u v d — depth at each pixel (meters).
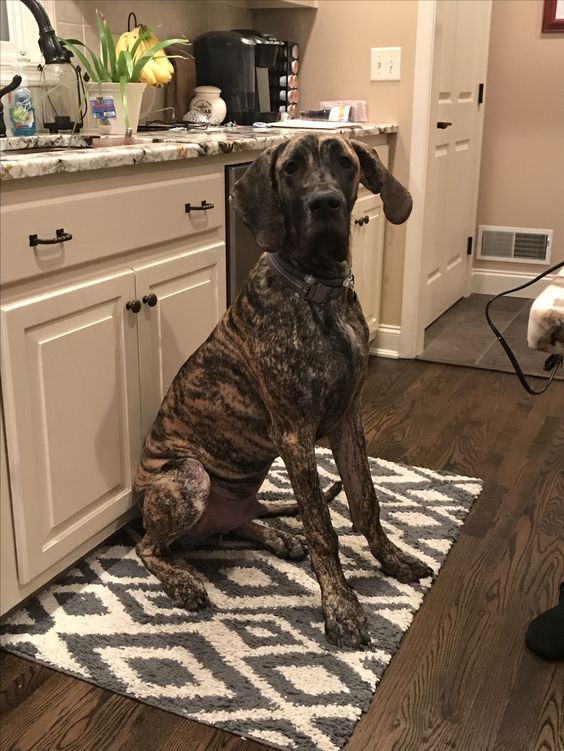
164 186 1.93
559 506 2.26
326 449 2.67
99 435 1.84
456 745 1.40
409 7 3.23
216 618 1.74
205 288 2.18
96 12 2.37
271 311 1.66
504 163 4.55
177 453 1.87
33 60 2.31
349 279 1.70
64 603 1.79
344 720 1.44
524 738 1.42
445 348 3.75
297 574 1.91
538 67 4.33
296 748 1.38
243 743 1.40
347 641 1.64
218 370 1.80
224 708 1.47
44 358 1.63
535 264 4.62
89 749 1.39
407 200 1.74
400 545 2.03
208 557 1.99
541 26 4.27
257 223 1.63
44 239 1.57
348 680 1.54
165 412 1.92
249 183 1.64
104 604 1.79
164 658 1.61
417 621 1.75
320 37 3.45
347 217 1.61
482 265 4.75
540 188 4.50
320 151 1.57
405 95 3.33
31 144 1.95
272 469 2.50
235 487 1.92
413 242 3.48
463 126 4.11
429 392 3.20
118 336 1.86
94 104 2.27
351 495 1.87
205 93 2.99
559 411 3.00
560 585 1.80
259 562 1.97
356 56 3.39
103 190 1.74
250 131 2.68
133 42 2.48
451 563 1.97
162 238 1.96
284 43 3.22
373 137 3.21
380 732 1.43
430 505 2.24
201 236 2.15
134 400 1.95
